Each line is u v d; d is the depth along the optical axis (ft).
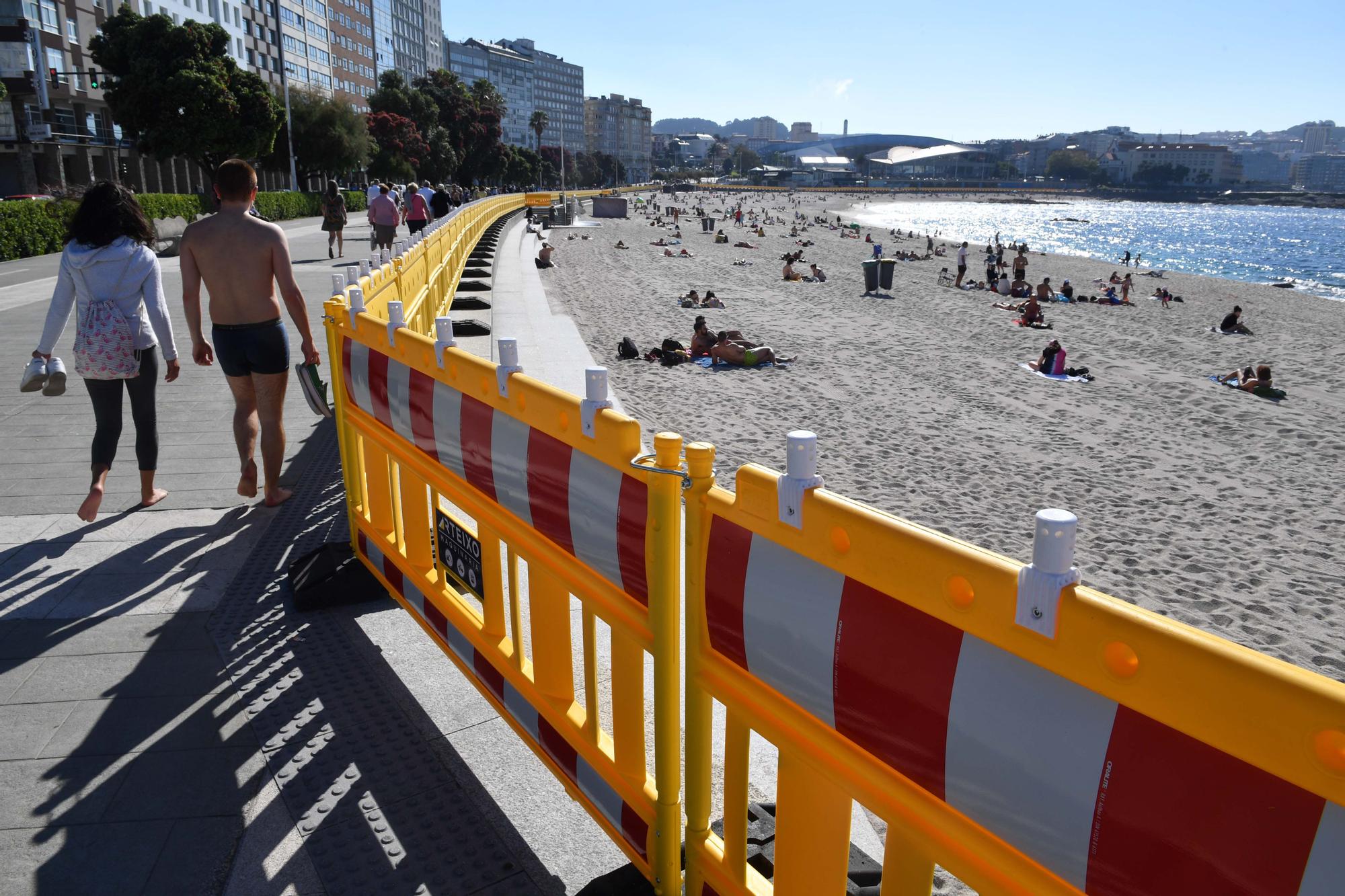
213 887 7.89
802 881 5.82
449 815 8.80
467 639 9.96
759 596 5.57
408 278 23.95
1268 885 3.19
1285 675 3.07
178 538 15.71
